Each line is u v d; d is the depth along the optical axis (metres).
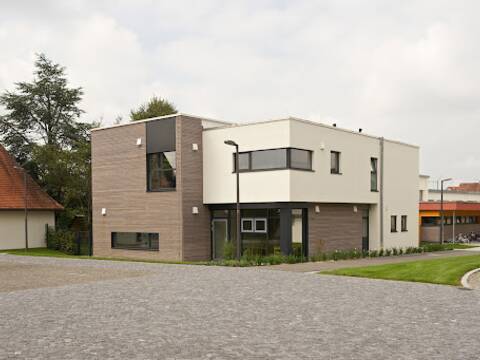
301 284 13.37
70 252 33.00
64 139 43.88
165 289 12.62
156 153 25.98
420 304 10.36
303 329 8.23
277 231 22.94
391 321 8.77
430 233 43.56
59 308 10.23
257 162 23.44
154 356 6.77
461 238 43.88
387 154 29.42
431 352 6.88
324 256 22.50
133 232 26.97
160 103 50.88
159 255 25.62
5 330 8.34
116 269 17.81
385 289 12.42
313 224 24.27
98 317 9.29
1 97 42.19
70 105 44.47
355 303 10.50
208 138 25.41
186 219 24.73
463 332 7.97
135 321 8.91
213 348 7.14
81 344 7.41
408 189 31.55
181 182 24.62
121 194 27.59
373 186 28.44
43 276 16.06
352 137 26.45
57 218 40.47
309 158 23.69
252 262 19.58
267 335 7.86
